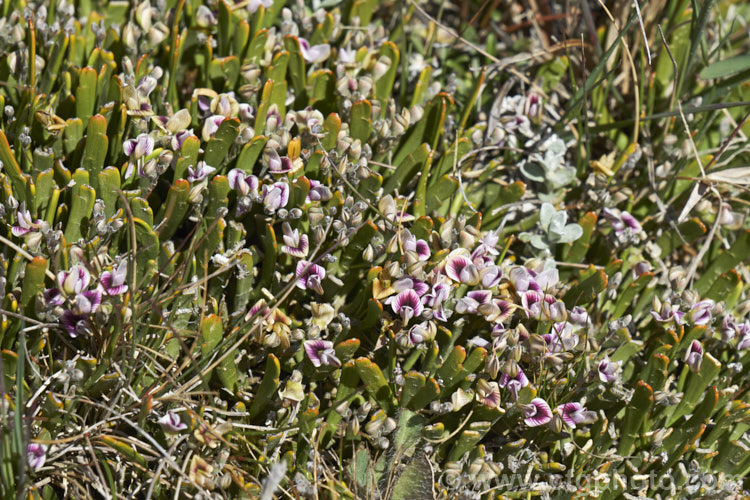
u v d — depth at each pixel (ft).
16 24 9.63
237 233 8.82
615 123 11.00
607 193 10.56
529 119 11.21
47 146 9.04
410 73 11.39
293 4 11.80
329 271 9.11
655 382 9.00
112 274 8.08
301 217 9.06
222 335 8.63
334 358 8.19
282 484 8.29
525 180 11.21
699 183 10.35
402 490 8.31
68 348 8.64
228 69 9.88
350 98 9.86
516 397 8.34
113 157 9.08
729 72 10.29
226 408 8.65
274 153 8.76
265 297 9.09
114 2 11.04
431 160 9.54
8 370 8.05
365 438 8.78
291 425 8.25
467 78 12.23
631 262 10.58
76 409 8.39
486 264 8.76
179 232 9.79
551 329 8.96
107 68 9.38
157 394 8.43
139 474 8.25
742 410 8.82
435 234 8.91
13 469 7.50
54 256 8.18
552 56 12.00
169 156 8.29
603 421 8.70
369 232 8.76
